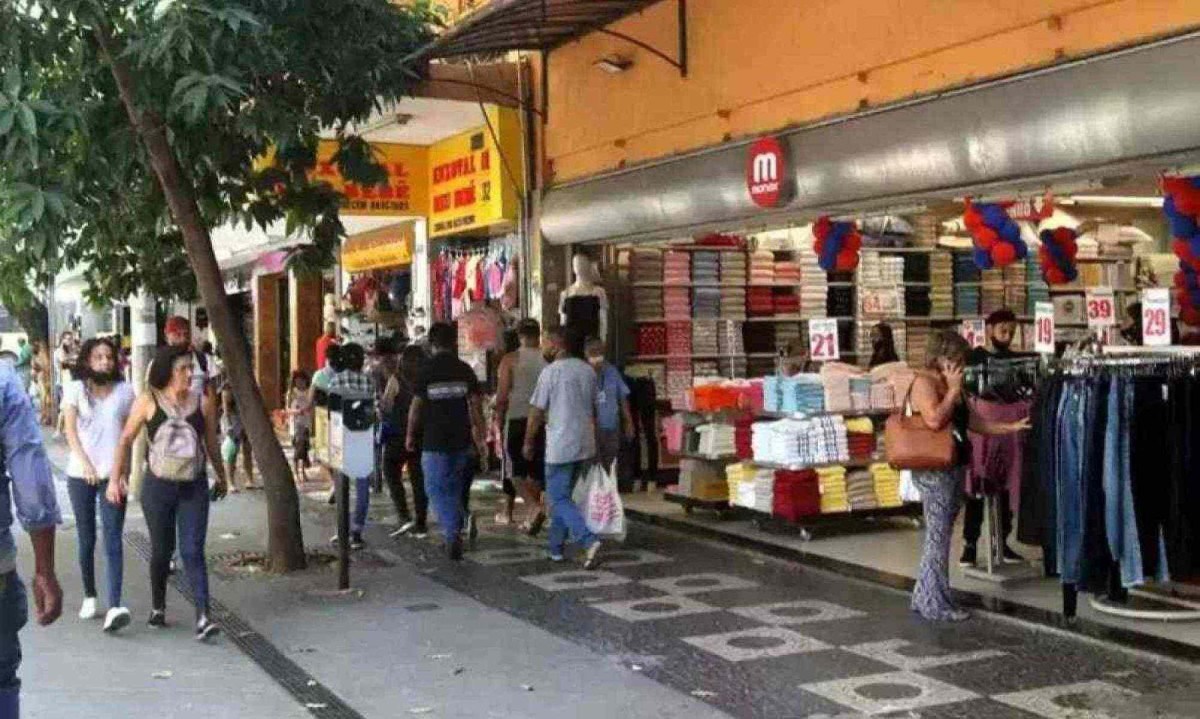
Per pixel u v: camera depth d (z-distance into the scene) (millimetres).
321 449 11656
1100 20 9375
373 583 11094
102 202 10852
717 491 13172
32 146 9523
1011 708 7863
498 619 9875
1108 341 11570
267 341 27547
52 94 10305
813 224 12938
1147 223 15383
